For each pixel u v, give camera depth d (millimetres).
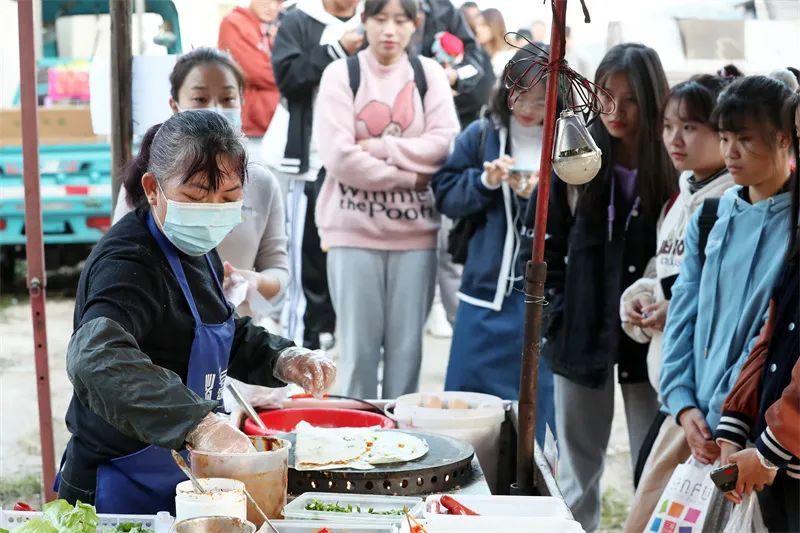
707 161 2922
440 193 3777
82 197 7270
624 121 3188
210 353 1933
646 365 3271
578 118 1905
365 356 3977
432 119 3973
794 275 2338
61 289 8078
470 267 3754
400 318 3982
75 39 7547
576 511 3387
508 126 3711
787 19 4715
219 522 1472
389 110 3908
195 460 1686
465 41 4988
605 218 3240
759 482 2262
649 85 3154
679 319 2764
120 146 3092
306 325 5172
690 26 4965
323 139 3900
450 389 3768
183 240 1845
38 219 2744
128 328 1763
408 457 2029
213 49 3088
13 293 8094
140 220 1902
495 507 1845
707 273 2672
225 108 3061
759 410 2389
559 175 1902
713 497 2477
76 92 7270
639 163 3180
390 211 3908
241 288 2791
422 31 4891
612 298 3225
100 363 1655
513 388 3682
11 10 4762
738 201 2643
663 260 3039
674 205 3057
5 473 4316
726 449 2408
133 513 1896
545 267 2004
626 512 4090
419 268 3957
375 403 2689
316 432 2123
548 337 3369
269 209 3135
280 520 1699
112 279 1788
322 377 2090
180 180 1791
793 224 2346
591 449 3398
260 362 2180
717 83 2928
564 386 3371
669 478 2744
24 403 5355
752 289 2559
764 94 2512
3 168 7219
